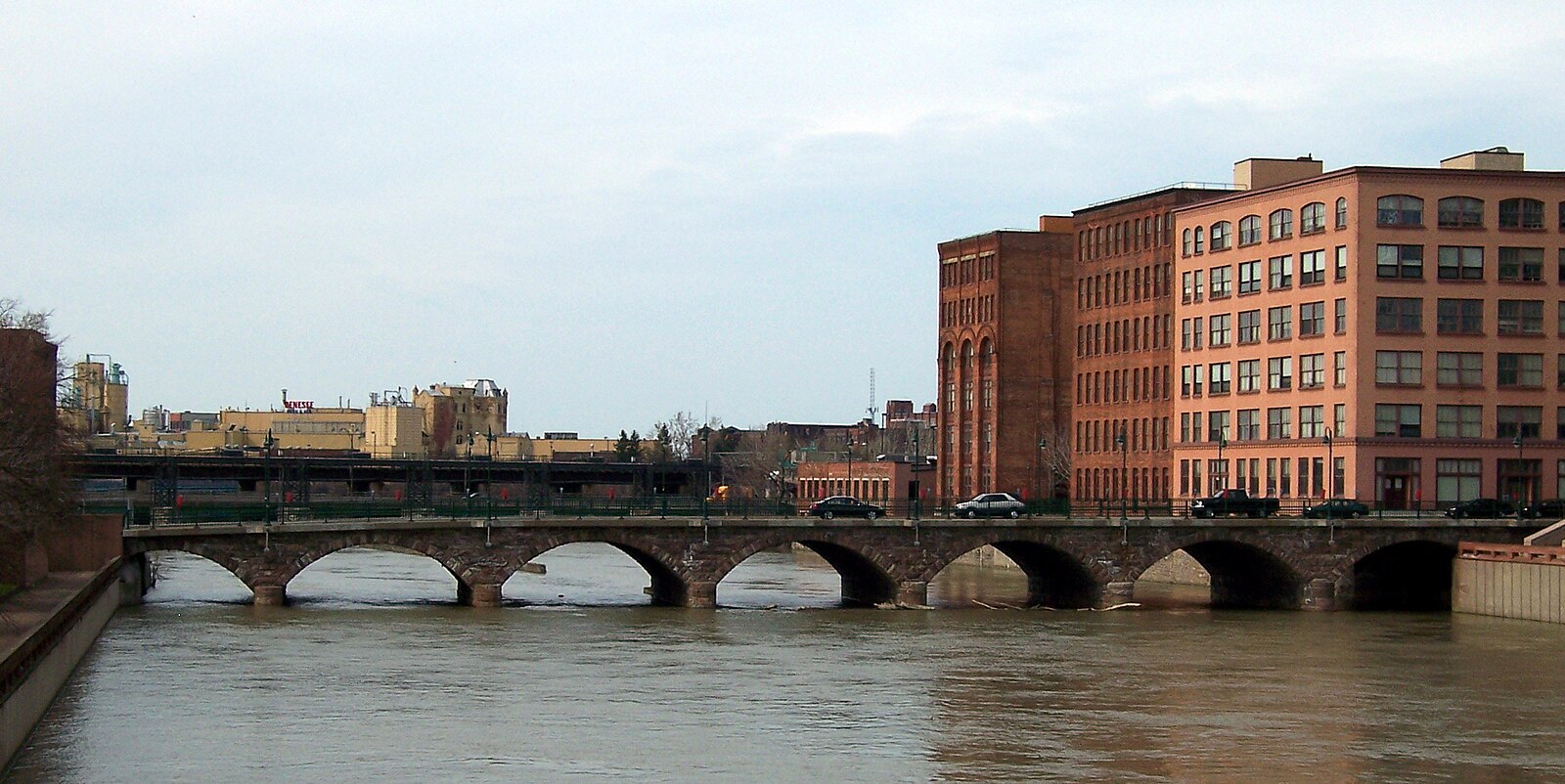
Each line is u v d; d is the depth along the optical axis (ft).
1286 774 215.92
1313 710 262.47
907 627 365.81
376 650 311.47
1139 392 586.86
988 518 406.82
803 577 534.37
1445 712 262.06
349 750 222.28
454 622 356.79
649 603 410.11
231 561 368.68
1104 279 610.65
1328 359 487.20
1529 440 483.10
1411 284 479.00
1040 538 409.49
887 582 409.28
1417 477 477.77
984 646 333.01
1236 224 527.40
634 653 314.35
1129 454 593.01
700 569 393.50
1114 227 604.49
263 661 295.07
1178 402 556.51
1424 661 318.65
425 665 294.46
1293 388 500.74
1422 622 392.06
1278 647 337.72
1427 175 479.00
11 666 203.51
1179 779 212.02
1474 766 222.07
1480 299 481.87
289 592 432.25
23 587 298.76
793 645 329.93
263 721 240.32
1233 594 445.78
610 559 650.02
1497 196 483.10
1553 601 387.75
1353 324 477.36
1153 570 521.24
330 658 300.20
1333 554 420.77
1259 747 232.94
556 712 251.19
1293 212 502.79
